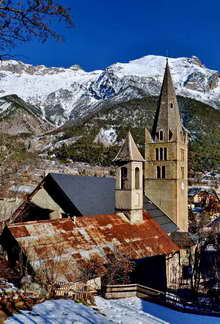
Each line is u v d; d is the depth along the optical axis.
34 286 14.84
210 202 88.69
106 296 18.98
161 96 46.03
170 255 34.62
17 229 22.34
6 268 19.41
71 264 21.02
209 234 42.19
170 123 44.81
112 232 27.53
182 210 45.47
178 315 16.61
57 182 34.22
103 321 11.72
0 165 30.77
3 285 14.38
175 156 43.84
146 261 32.09
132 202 30.61
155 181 45.09
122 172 31.62
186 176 47.06
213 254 40.66
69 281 18.94
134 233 28.98
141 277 31.34
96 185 37.94
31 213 36.06
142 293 20.30
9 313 10.63
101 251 24.11
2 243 22.45
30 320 10.23
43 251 21.14
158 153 45.09
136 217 30.95
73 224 25.83
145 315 15.07
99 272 21.77
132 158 30.59
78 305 13.58
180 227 44.59
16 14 8.76
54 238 23.11
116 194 31.53
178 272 36.28
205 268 37.91
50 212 35.41
